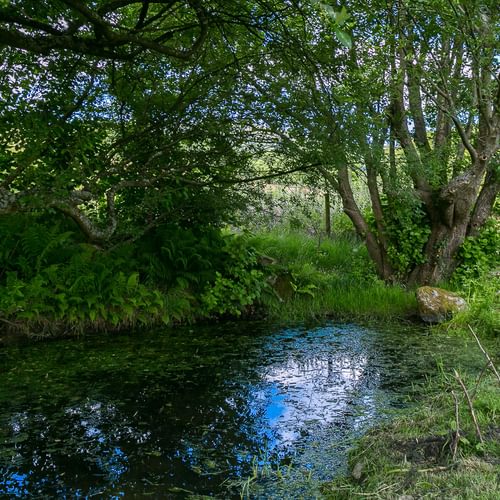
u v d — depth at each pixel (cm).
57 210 806
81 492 379
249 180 895
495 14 879
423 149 1091
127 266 903
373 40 923
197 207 945
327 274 1125
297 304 995
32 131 748
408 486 319
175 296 914
